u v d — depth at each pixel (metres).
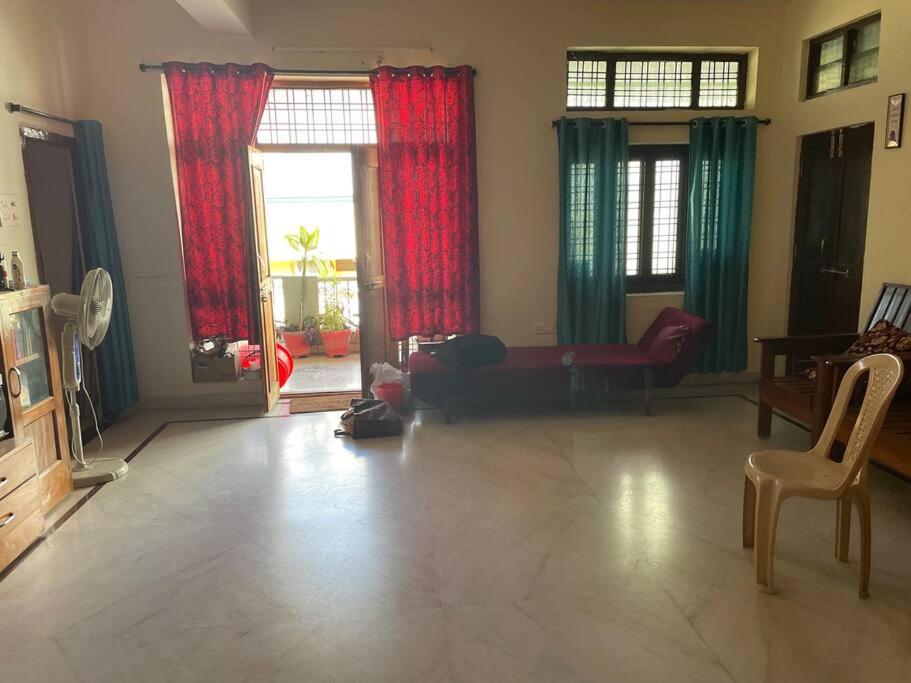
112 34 4.68
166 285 4.95
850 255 4.68
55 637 2.36
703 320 4.62
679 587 2.60
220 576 2.74
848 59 4.55
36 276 4.00
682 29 5.05
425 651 2.24
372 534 3.07
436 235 5.07
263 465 3.95
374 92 4.83
